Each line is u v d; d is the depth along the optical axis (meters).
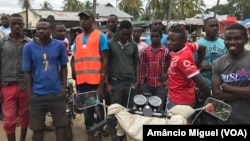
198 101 3.74
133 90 5.35
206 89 3.36
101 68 5.00
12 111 5.02
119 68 5.23
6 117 5.01
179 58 3.39
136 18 61.66
